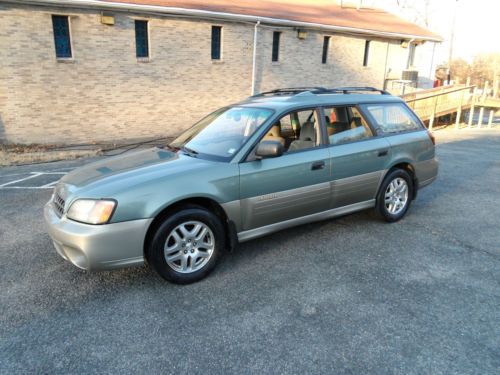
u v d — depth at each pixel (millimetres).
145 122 13430
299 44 16594
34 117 11414
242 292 3359
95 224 3070
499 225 4922
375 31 18328
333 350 2611
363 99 4727
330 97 4477
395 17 24266
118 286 3477
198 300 3240
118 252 3145
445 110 15992
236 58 14961
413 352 2582
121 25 12148
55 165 9023
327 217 4402
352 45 18422
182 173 3418
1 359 2551
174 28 13195
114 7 11633
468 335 2750
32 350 2637
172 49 13344
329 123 4324
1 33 10461
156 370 2447
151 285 3486
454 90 15898
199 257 3541
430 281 3514
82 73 11844
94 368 2469
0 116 10984
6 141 11195
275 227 4000
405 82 19234
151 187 3242
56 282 3547
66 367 2479
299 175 3977
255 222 3820
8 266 3865
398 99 5145
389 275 3633
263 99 4598
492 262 3891
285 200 3939
